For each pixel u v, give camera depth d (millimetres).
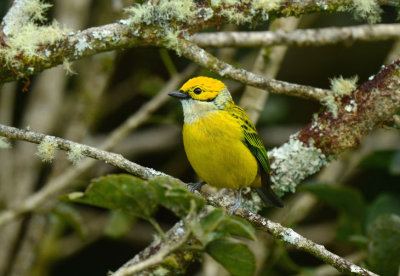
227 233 4844
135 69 13680
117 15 11250
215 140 8281
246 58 13203
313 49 13836
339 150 7742
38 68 6816
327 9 7160
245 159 8289
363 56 13703
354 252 12078
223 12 7055
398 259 7836
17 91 13641
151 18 6918
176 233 7051
